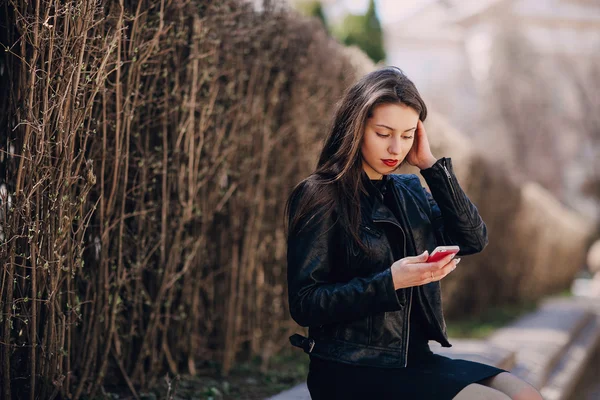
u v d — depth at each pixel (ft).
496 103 100.68
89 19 7.70
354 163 6.81
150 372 10.55
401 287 6.20
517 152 98.37
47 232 7.74
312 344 6.70
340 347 6.55
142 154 9.89
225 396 10.77
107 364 10.00
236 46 12.00
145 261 9.99
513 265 36.42
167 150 10.36
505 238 33.86
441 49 115.44
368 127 6.68
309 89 14.17
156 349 10.81
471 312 30.66
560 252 51.57
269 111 13.03
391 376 6.44
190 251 11.17
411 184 7.54
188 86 10.49
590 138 99.45
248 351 13.38
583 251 64.69
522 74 100.58
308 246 6.53
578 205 99.09
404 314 6.64
